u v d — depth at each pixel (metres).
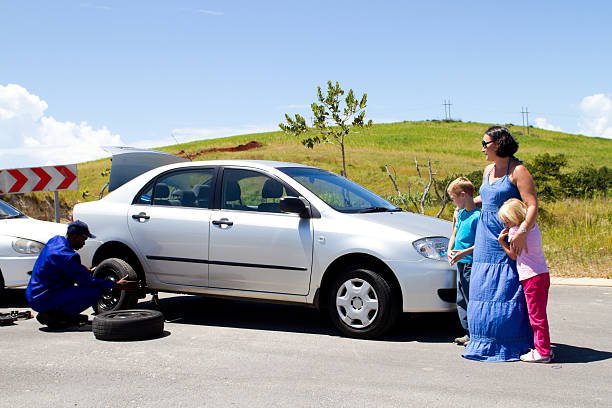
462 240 6.15
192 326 7.34
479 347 5.73
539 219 16.22
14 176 13.12
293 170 7.49
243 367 5.51
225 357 5.87
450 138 107.62
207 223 7.38
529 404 4.45
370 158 73.62
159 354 6.00
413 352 6.02
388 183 49.06
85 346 6.34
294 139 98.06
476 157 84.44
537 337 5.59
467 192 6.17
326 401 4.56
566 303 8.38
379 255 6.46
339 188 7.50
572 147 106.81
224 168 7.57
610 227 14.49
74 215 8.19
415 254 6.39
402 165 65.69
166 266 7.63
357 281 6.60
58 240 7.26
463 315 6.23
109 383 5.07
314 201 6.97
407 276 6.36
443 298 6.40
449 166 66.44
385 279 6.53
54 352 6.10
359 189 7.79
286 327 7.27
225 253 7.25
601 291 9.20
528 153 93.81
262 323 7.51
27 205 22.41
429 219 7.27
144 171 9.19
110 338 6.58
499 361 5.65
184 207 7.63
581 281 9.84
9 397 4.75
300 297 6.93
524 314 5.68
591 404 4.45
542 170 27.08
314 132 15.43
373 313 6.54
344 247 6.63
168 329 7.20
